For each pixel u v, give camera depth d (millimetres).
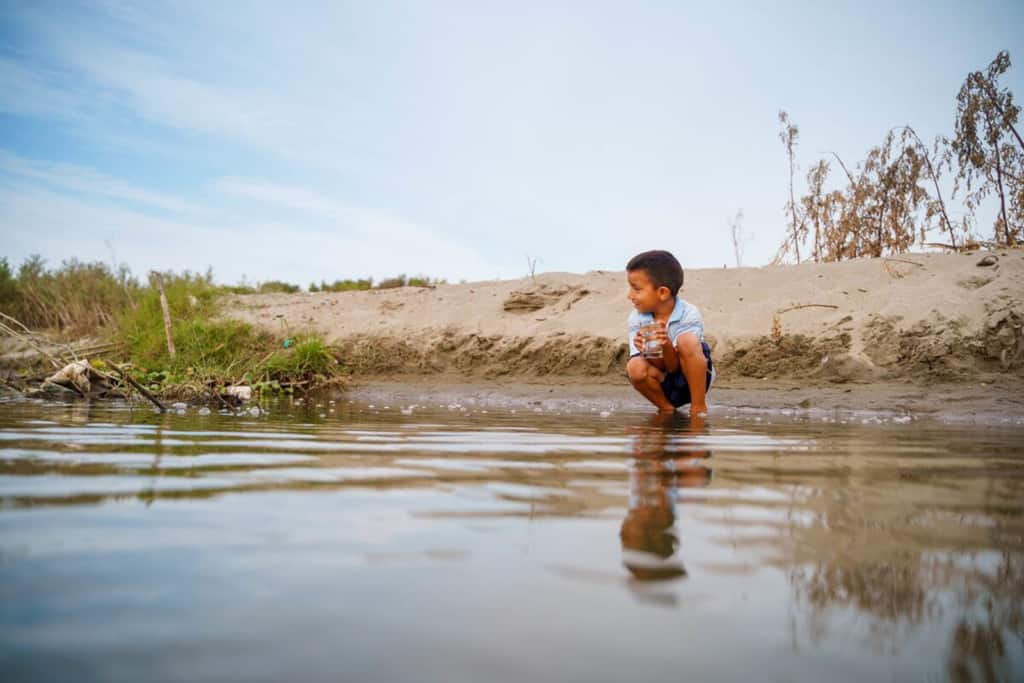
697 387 4570
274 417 3650
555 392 6844
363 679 474
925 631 594
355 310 10602
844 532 954
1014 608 650
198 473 1416
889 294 6906
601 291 9242
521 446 2168
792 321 7066
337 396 7289
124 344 9984
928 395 5324
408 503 1124
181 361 8414
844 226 8945
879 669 520
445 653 526
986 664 527
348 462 1663
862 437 2734
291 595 650
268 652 518
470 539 883
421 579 708
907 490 1350
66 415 3398
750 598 670
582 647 544
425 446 2109
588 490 1285
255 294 12477
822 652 548
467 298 10258
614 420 3734
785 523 1008
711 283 8531
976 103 7680
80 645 522
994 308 6102
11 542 821
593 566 766
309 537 876
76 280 12938
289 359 8609
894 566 789
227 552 794
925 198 8148
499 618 602
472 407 5293
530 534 917
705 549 852
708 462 1788
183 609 605
